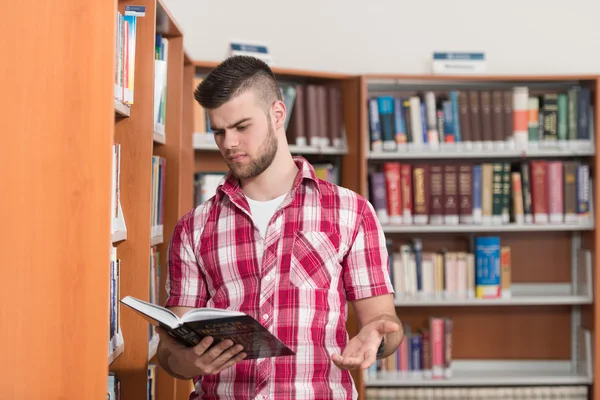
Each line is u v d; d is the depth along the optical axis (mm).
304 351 1702
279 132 1817
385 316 1731
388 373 4098
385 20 4562
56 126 1854
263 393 1690
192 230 1831
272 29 4523
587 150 4164
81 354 1846
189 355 1605
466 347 4445
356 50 4559
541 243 4473
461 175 4133
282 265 1738
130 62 2221
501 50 4578
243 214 1788
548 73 4574
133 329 2389
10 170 1854
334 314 1748
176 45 3023
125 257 2371
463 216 4133
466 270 4160
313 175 1803
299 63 4535
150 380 2678
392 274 4117
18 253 1851
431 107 4117
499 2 4562
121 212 2246
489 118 4145
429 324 4254
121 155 2373
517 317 4473
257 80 1758
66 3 1854
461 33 4562
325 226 1773
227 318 1440
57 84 1854
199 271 1840
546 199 4172
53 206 1851
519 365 4469
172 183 2982
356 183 4070
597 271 4109
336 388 1729
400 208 4098
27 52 1854
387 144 4109
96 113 1854
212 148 3875
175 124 3006
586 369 4246
